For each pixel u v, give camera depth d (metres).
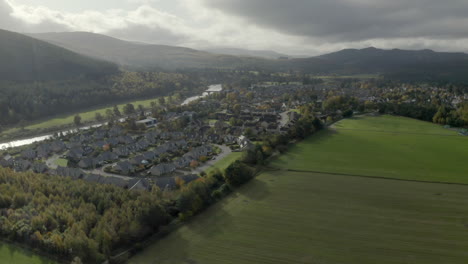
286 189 127.75
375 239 89.88
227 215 106.00
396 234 92.31
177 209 106.94
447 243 87.06
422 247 85.44
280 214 106.00
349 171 148.62
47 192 117.75
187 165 167.62
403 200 115.38
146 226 94.44
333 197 119.31
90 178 138.88
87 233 91.88
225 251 85.44
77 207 106.94
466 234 91.25
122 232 89.69
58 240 85.38
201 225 99.88
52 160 187.25
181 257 83.25
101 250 85.12
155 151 188.38
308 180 137.75
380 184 132.00
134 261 82.19
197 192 113.00
